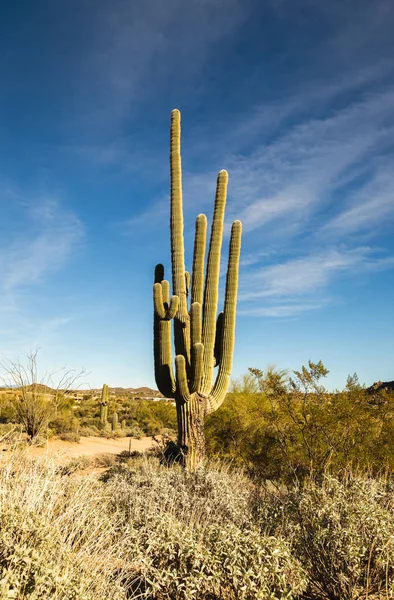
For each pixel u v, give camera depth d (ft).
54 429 62.13
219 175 32.35
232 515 17.88
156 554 12.64
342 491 16.29
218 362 32.22
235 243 32.14
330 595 13.20
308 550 13.94
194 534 13.88
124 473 26.21
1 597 7.63
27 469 14.35
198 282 31.86
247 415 34.17
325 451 23.90
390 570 12.67
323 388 23.63
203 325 30.91
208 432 38.83
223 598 12.25
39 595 8.57
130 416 107.45
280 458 25.61
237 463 33.14
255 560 11.98
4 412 39.86
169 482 22.15
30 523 10.11
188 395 29.07
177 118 32.76
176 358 28.94
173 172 32.35
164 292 31.50
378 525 13.39
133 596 11.66
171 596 12.03
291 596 11.84
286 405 23.61
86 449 55.26
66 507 13.75
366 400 24.89
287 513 16.70
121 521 15.46
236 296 32.14
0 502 10.64
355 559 12.38
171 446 33.83
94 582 10.42
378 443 23.76
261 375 24.12
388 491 19.11
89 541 12.14
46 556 9.75
